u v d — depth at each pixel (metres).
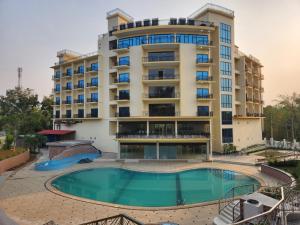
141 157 40.94
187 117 40.50
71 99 54.69
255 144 53.50
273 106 61.88
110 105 49.16
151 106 43.50
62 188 24.59
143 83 43.12
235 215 14.31
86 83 51.94
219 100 45.59
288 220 11.81
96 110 50.81
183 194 22.48
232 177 28.75
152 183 26.69
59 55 57.75
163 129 42.12
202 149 40.00
